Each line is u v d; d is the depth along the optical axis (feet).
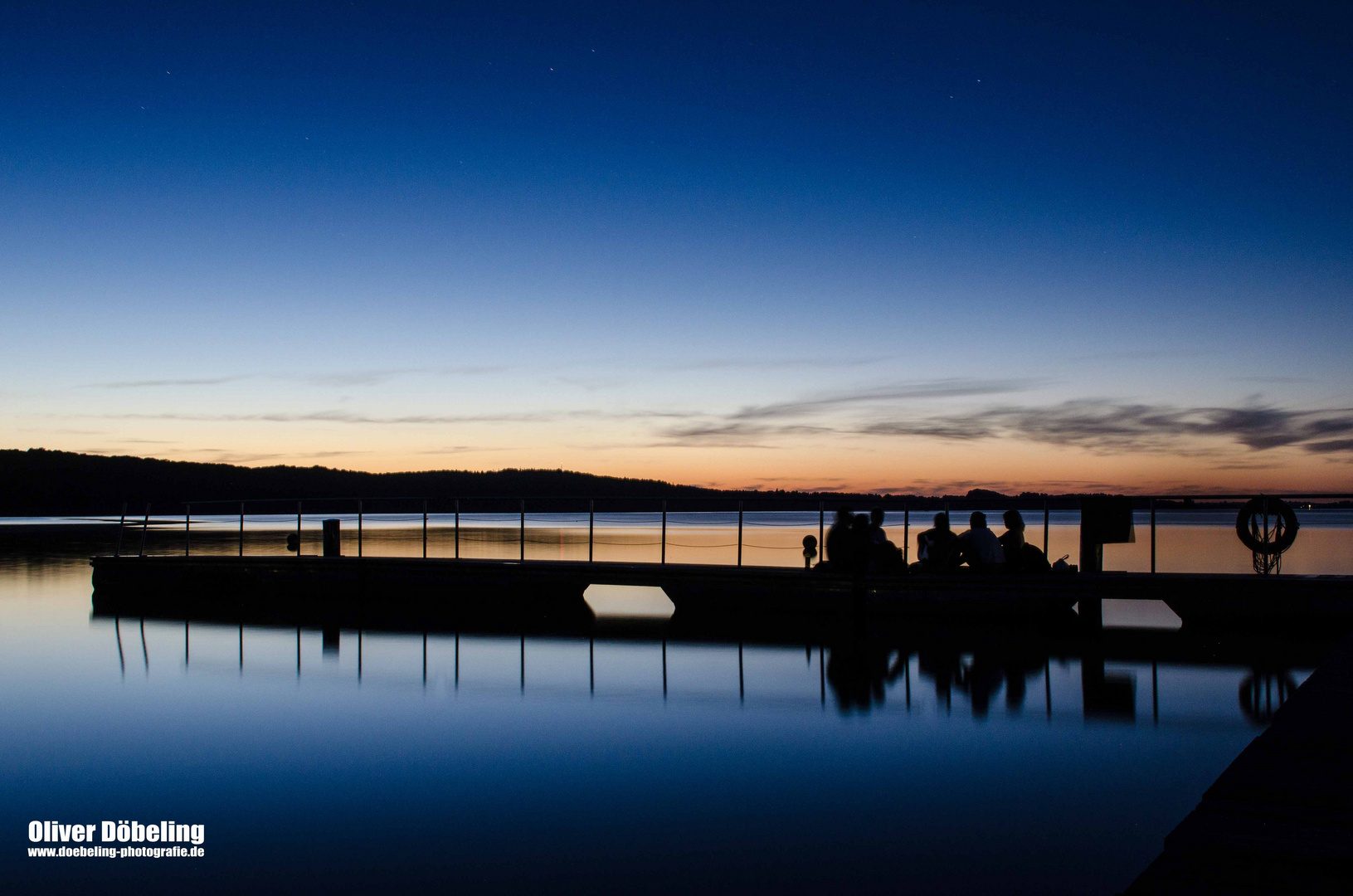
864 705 22.76
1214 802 10.63
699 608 38.22
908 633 33.91
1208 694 23.50
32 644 32.83
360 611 41.78
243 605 43.80
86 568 65.00
